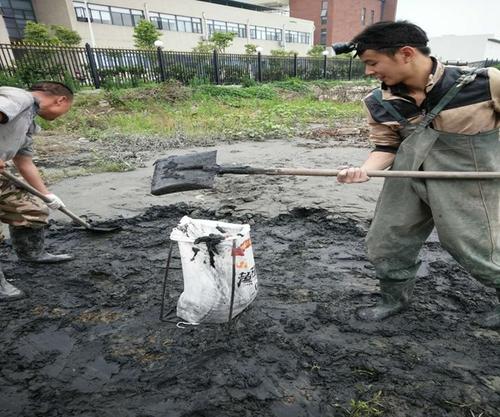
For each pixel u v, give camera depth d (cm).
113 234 388
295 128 1048
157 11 2933
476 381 193
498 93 164
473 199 185
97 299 275
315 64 2305
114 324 246
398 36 161
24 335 238
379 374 199
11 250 353
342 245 357
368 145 829
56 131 949
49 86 262
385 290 240
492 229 187
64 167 646
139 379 200
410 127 188
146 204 466
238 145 838
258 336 230
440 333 229
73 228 401
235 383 195
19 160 292
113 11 2670
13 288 278
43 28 1909
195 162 215
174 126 1002
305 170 207
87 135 918
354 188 504
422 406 180
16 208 293
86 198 488
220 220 421
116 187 530
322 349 218
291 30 4262
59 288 291
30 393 194
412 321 241
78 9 2475
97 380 201
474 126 173
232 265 209
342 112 1365
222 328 236
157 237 380
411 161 191
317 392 190
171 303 267
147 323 246
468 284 283
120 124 1037
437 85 169
